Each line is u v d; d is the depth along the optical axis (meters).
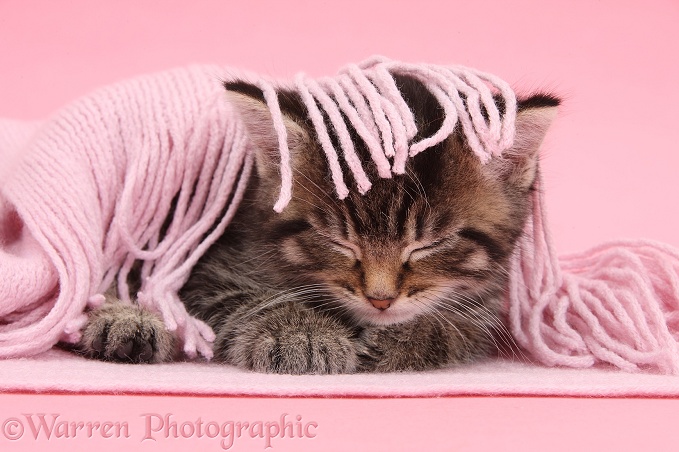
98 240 0.41
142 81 0.44
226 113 0.43
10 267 0.39
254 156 0.42
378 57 0.40
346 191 0.37
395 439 0.32
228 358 0.40
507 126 0.37
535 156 0.40
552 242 0.43
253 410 0.34
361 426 0.33
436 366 0.40
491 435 0.32
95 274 0.41
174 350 0.41
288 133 0.39
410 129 0.37
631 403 0.35
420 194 0.38
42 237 0.40
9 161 0.47
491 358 0.43
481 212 0.40
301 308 0.41
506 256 0.41
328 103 0.38
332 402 0.35
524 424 0.33
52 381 0.35
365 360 0.40
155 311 0.41
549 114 0.39
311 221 0.39
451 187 0.39
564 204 0.61
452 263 0.40
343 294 0.40
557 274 0.43
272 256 0.41
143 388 0.35
